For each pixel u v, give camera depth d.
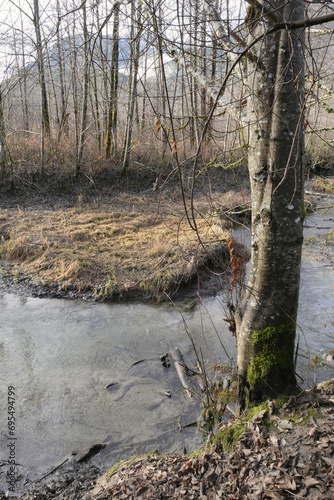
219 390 4.36
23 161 14.45
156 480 3.17
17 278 8.40
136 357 5.79
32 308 7.32
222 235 9.31
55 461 3.94
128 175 15.55
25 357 5.78
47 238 9.87
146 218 11.64
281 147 3.03
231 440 3.28
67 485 3.58
